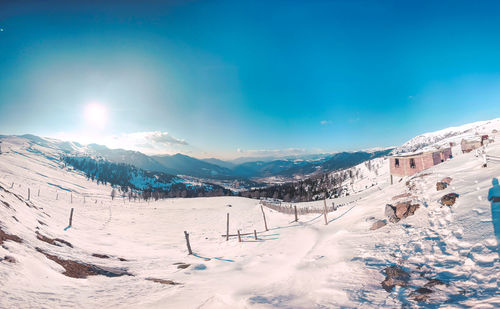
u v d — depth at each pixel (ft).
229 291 37.55
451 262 25.79
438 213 42.19
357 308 22.07
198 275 54.19
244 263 62.39
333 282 30.45
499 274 19.89
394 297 22.31
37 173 523.70
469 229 31.12
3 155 596.29
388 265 30.58
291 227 109.70
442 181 56.59
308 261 45.01
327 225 80.64
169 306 33.45
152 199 448.65
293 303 27.43
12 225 56.03
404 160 129.49
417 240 35.50
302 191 560.61
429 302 19.61
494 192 38.65
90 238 99.55
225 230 157.48
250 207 247.70
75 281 44.50
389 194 77.05
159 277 53.62
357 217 68.13
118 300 35.94
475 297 18.10
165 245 115.96
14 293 30.94
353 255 38.29
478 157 67.56
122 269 60.95
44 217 96.89
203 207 285.23
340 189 392.47
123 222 188.34
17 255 41.75
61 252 57.98
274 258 60.70
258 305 28.48
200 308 32.60
